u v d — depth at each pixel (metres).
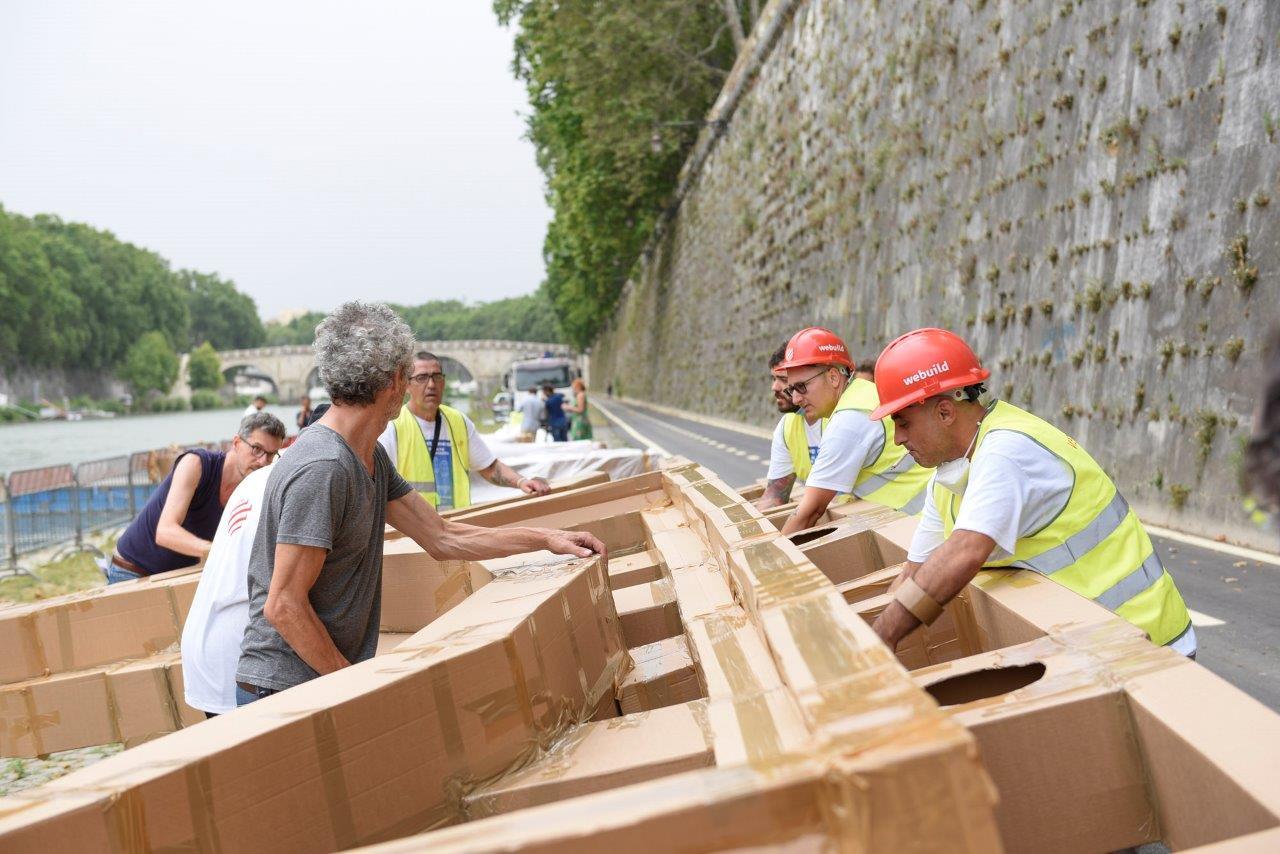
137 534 5.03
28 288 131.38
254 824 1.56
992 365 14.09
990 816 0.97
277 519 2.63
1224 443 8.75
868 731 1.07
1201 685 1.58
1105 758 1.61
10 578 13.45
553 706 2.06
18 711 3.69
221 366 169.75
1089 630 1.92
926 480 4.24
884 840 0.97
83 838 1.38
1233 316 8.75
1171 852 1.58
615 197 45.53
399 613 3.59
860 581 2.99
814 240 24.83
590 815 1.04
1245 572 7.21
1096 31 11.40
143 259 171.25
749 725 1.44
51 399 141.38
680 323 46.38
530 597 2.27
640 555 3.72
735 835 1.02
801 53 26.11
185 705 3.62
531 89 43.25
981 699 1.79
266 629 2.67
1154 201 10.09
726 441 24.95
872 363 5.67
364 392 2.71
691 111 40.53
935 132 16.72
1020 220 13.30
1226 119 8.98
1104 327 11.04
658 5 35.81
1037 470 2.44
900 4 18.70
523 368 35.06
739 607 2.22
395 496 3.03
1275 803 1.28
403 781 1.74
